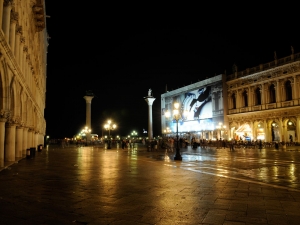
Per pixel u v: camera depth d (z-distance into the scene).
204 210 6.97
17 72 17.19
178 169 15.91
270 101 53.34
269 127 53.03
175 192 9.17
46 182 11.19
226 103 62.56
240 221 6.08
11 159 18.41
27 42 23.81
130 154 31.56
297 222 6.00
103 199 8.16
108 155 29.70
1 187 10.05
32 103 28.73
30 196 8.54
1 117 14.23
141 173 14.08
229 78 62.94
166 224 5.91
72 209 7.06
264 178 12.33
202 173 14.05
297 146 45.28
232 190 9.52
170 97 81.56
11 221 6.05
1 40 12.23
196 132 69.81
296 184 10.76
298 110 47.28
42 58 49.81
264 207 7.25
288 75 49.28
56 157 26.38
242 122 58.94
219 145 48.53
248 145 47.00
